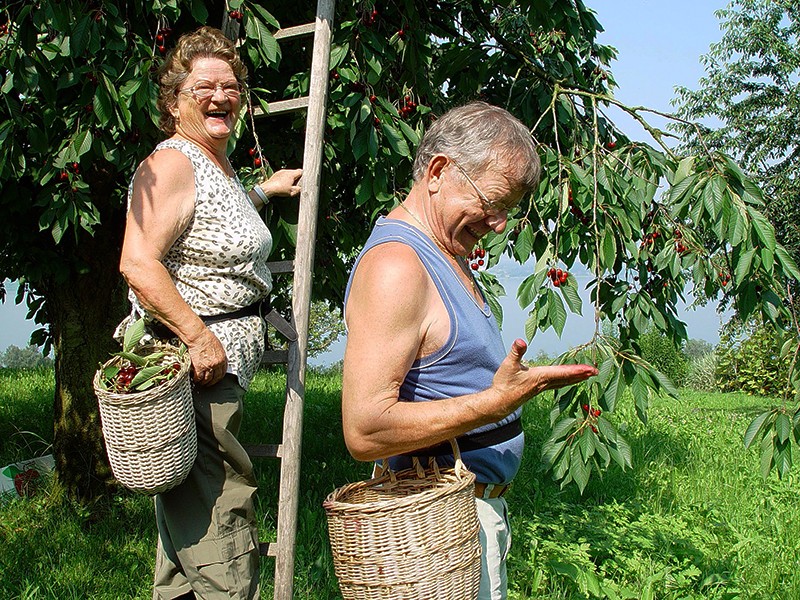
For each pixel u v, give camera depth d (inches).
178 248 94.4
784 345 135.6
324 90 117.8
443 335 71.0
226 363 93.7
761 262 132.6
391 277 68.3
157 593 102.0
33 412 301.6
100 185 186.7
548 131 171.5
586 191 139.9
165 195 91.4
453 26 188.7
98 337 198.8
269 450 109.8
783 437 126.5
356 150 133.7
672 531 183.0
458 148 72.1
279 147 173.9
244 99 123.8
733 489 235.8
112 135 142.4
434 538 66.3
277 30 134.8
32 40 125.6
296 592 142.3
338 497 71.3
